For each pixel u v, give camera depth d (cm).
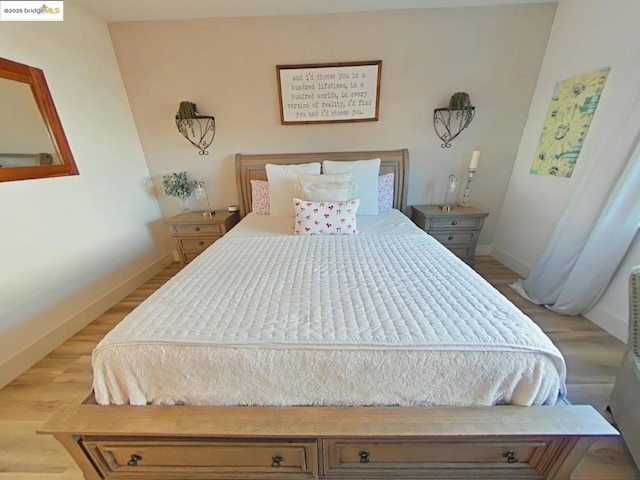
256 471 95
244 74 242
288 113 252
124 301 237
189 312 103
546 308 205
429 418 83
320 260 150
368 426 82
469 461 91
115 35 231
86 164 207
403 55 233
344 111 250
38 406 139
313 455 90
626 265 165
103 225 222
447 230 252
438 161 267
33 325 167
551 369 85
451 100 234
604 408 128
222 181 280
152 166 276
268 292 117
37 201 171
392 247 167
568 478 88
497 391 86
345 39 229
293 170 240
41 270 173
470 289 115
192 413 87
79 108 203
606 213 164
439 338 87
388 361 85
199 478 96
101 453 92
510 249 270
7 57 158
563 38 209
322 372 86
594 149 184
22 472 111
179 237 262
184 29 229
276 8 212
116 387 91
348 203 197
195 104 251
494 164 266
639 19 155
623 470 105
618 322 171
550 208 222
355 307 104
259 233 203
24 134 166
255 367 86
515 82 238
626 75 162
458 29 225
